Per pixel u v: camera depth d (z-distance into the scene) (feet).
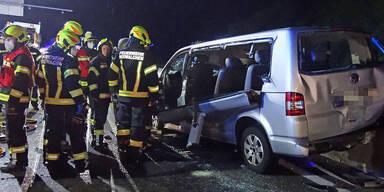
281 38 13.06
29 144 18.35
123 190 12.39
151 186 12.82
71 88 13.29
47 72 13.39
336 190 12.34
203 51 17.80
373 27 31.89
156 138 20.67
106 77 17.34
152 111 16.71
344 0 37.68
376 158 14.35
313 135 12.33
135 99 15.03
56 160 13.91
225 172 14.38
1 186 12.48
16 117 13.82
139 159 15.72
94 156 16.57
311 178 13.57
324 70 12.71
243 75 16.67
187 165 15.37
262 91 13.42
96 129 17.65
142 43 15.07
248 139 14.56
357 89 13.04
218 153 17.37
